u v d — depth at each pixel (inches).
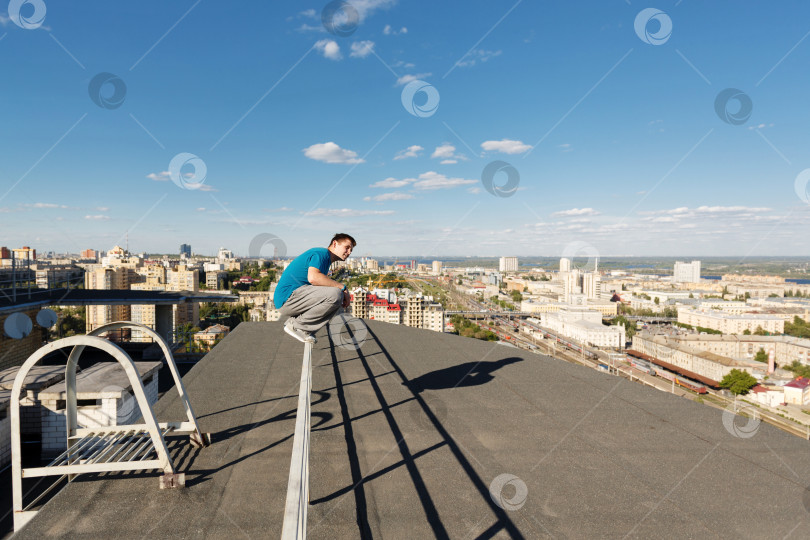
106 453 80.0
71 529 58.8
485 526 62.2
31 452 169.0
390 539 58.7
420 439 96.8
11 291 430.6
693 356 3144.7
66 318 1290.6
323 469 80.8
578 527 62.2
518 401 127.5
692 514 66.5
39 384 169.6
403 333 255.6
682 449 93.2
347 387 140.1
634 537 59.9
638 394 135.7
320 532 60.4
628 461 86.7
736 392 2442.2
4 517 130.5
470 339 239.8
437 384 145.6
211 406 115.3
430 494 71.7
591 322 4753.9
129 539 56.3
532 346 3895.2
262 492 70.3
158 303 547.8
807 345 3361.2
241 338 230.5
